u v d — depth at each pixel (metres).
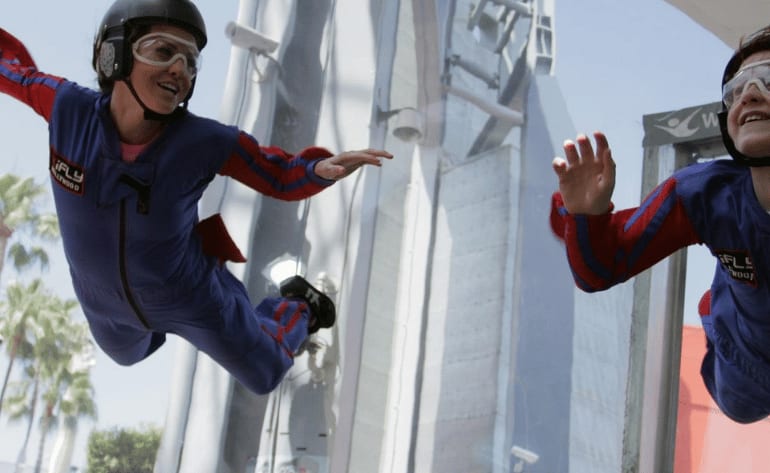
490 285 4.11
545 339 4.03
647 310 4.00
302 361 4.10
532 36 4.44
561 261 4.15
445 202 4.27
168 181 2.39
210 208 4.46
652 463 3.90
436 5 4.46
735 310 2.23
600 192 1.80
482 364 4.03
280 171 2.51
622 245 1.91
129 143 2.38
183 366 4.21
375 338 4.13
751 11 4.02
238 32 4.47
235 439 4.12
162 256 2.53
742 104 1.79
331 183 2.48
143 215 2.41
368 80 4.48
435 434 3.98
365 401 4.06
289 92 4.54
